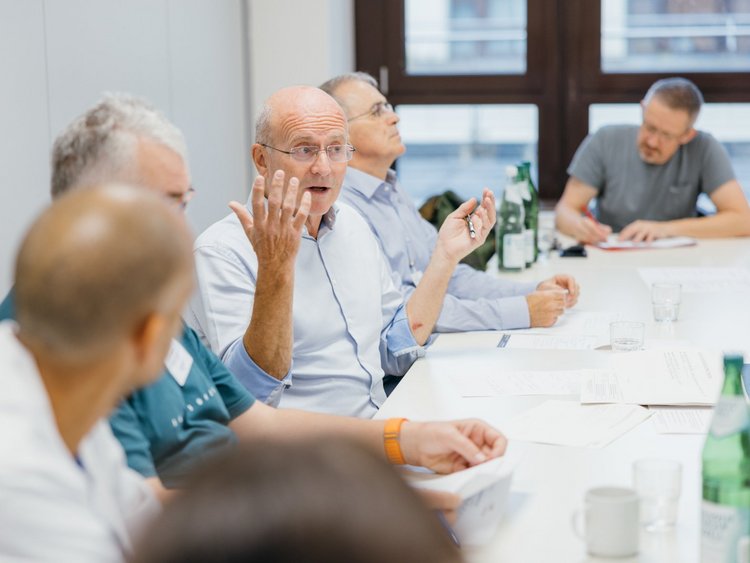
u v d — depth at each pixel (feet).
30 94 9.32
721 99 16.56
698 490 4.82
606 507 4.06
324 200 7.68
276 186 6.35
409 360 7.91
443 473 5.07
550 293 8.64
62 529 3.12
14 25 9.05
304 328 7.54
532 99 16.87
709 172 14.05
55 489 3.15
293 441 1.83
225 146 14.58
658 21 16.48
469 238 8.01
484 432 5.09
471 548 4.22
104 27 10.78
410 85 17.02
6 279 8.89
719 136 16.76
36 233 3.11
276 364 6.70
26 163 9.25
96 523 3.23
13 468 3.08
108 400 3.32
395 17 16.81
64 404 3.31
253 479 1.69
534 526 4.43
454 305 8.66
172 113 12.64
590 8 16.51
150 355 3.19
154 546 1.63
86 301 3.03
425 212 12.35
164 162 4.79
